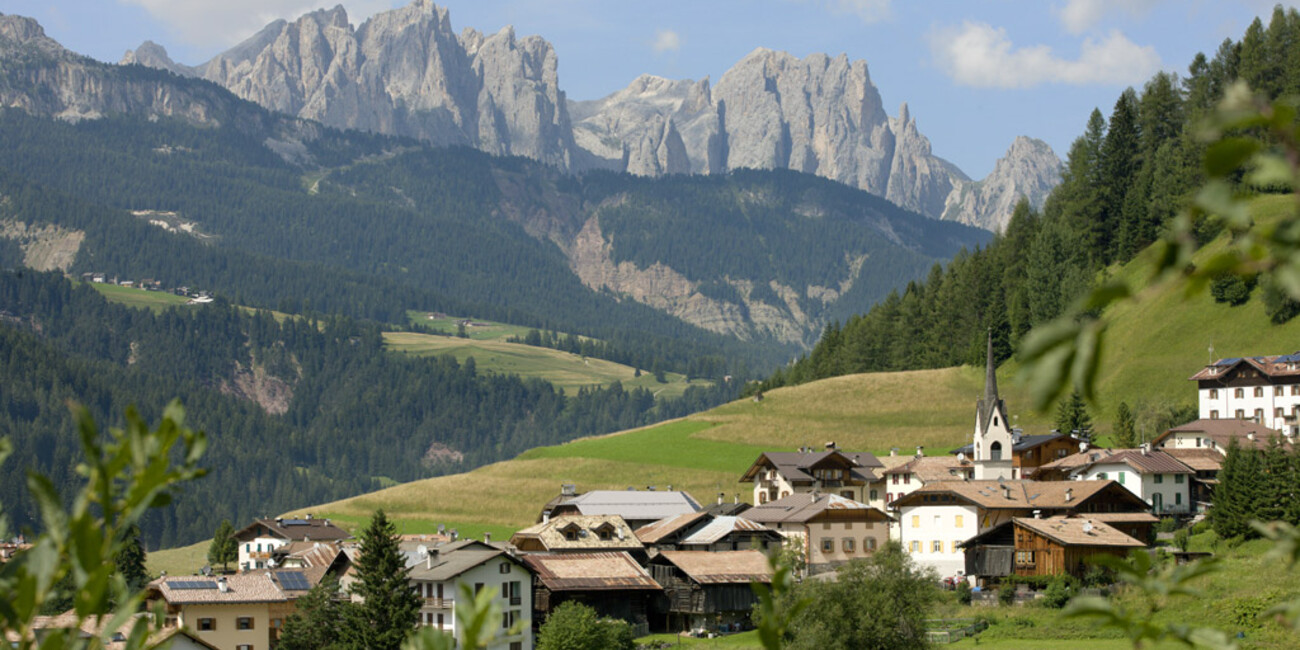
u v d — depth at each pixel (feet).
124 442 26.17
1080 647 285.43
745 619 390.83
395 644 315.58
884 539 442.50
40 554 25.48
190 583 364.17
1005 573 368.07
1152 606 28.71
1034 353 18.85
